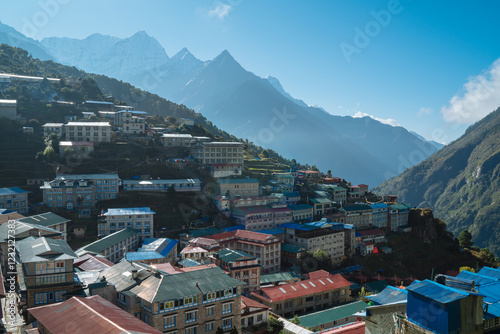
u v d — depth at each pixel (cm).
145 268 7612
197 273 7288
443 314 2981
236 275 10900
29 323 6525
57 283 7150
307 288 10719
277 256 14012
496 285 4384
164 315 6300
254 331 7906
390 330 3778
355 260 16850
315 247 15612
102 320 4888
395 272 16825
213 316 6944
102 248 11306
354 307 10056
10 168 16862
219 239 13738
